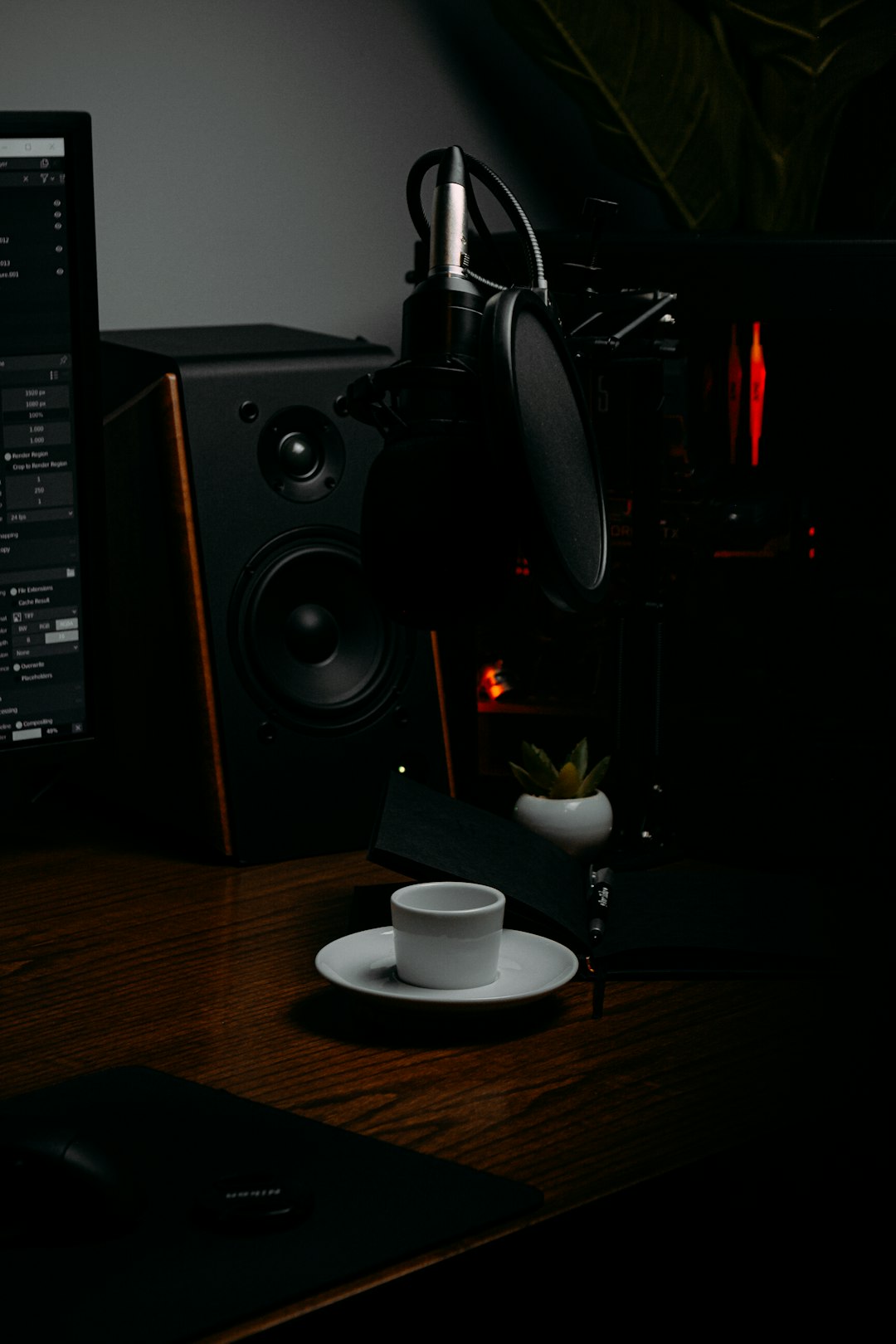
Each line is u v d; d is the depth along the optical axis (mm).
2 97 1984
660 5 2045
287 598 1908
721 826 1938
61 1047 1581
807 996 1654
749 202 2115
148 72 2051
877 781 1904
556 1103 1523
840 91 2066
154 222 2076
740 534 1927
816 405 1901
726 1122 1505
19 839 1936
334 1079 1549
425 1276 1385
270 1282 1367
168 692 1897
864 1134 1544
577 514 1623
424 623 1618
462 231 1632
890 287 1868
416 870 1676
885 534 1890
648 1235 1461
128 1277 1369
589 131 2252
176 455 1856
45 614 1809
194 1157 1459
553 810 1834
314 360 1911
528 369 1588
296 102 2133
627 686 1904
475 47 2225
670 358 1855
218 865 1879
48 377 1780
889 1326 1566
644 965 1687
